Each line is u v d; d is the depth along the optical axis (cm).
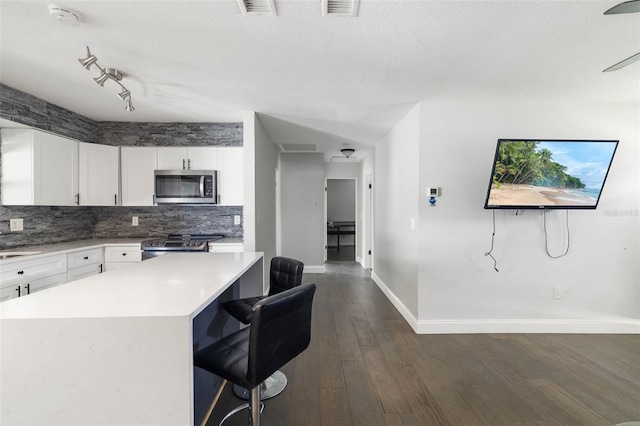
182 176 345
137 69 216
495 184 263
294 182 537
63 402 94
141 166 347
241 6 146
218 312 197
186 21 159
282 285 206
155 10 150
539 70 216
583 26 163
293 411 170
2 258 231
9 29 166
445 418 165
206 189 345
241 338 149
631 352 243
